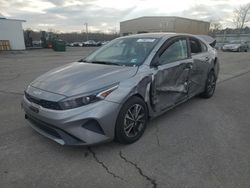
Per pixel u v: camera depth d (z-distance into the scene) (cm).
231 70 1082
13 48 2703
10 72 988
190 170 274
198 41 512
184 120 424
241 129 388
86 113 278
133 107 327
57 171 272
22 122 408
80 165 284
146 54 371
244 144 336
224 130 383
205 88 544
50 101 283
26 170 273
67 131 279
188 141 345
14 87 682
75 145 285
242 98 575
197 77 488
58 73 350
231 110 482
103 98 289
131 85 316
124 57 386
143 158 299
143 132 358
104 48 446
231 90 662
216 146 330
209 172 270
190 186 247
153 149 321
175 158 299
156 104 370
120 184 250
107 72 329
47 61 1493
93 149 320
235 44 2781
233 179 257
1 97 567
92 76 318
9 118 427
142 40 414
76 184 250
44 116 288
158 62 367
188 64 438
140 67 346
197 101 545
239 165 283
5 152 310
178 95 425
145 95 343
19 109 476
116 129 309
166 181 255
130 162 290
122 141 325
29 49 2989
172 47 409
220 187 245
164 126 397
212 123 412
